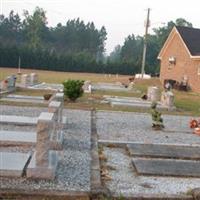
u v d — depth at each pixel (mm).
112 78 50938
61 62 71750
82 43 119875
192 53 35719
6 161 7102
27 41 100438
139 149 9508
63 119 12305
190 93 33188
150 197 6098
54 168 6719
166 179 7391
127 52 119375
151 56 91500
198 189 6430
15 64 68312
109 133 11578
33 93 22547
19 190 5938
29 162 7102
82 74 63844
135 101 20656
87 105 18109
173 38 40281
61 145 8922
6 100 17625
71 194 5945
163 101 20203
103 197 6000
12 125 11398
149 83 41906
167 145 10227
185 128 13688
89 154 8734
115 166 8109
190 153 9461
